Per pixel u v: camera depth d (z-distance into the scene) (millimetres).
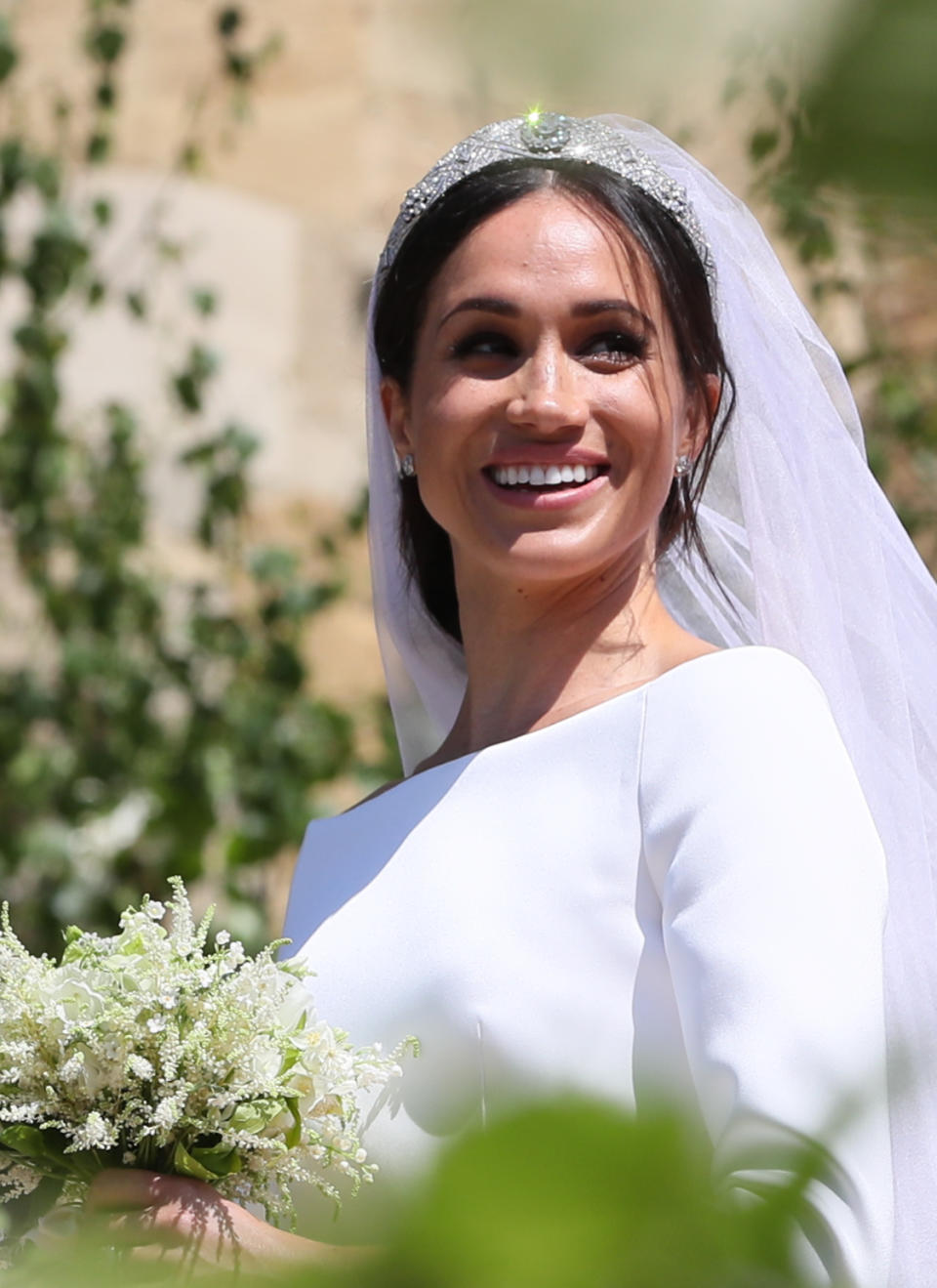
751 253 2639
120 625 7484
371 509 3029
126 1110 1900
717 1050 1676
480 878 2111
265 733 7203
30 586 7535
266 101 8562
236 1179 1964
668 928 1875
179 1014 1931
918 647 2561
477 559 2451
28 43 8742
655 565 2596
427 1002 2053
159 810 7023
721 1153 1575
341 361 8500
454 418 2398
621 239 2387
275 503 8258
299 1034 1964
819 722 1989
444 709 3051
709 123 2795
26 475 7461
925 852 2334
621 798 2053
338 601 7516
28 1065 1941
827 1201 1457
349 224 8523
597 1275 355
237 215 8508
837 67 322
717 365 2514
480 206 2424
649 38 320
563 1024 1957
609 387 2359
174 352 8430
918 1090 430
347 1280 372
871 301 6133
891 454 6582
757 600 2525
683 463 2584
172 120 8625
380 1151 2029
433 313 2467
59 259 7547
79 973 1979
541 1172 363
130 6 7855
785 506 2525
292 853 7633
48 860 6926
